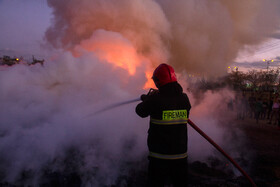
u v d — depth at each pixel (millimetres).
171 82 1699
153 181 1634
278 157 3764
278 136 6004
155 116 1656
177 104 1681
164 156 1623
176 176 1703
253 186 2146
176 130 1656
